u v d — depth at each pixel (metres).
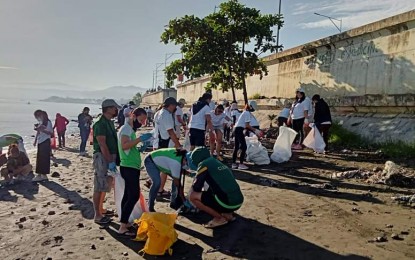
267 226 5.91
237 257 4.82
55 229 6.11
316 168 10.40
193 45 18.88
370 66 14.48
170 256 4.91
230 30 18.53
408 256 4.69
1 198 8.30
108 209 7.14
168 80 18.89
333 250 4.93
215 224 5.93
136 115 5.97
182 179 7.02
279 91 21.69
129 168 5.78
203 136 9.63
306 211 6.62
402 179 8.30
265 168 10.65
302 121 13.36
